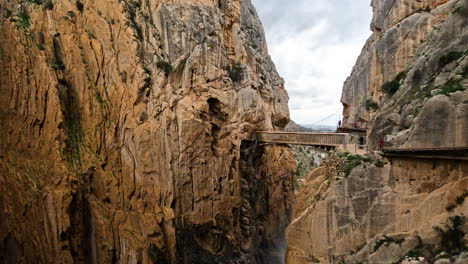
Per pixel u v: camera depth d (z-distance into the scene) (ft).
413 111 58.75
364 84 119.55
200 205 109.91
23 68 87.97
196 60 114.32
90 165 92.58
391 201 56.95
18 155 86.79
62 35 97.96
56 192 83.20
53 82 88.94
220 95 120.78
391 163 58.54
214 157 117.19
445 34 58.70
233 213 125.08
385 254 54.08
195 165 109.91
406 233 53.72
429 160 53.67
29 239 83.35
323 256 64.03
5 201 84.43
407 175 56.34
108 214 93.04
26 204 83.46
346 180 62.34
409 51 77.82
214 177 115.96
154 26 110.83
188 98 111.55
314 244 66.03
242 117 130.52
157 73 104.73
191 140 108.58
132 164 98.63
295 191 195.21
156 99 103.14
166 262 95.20
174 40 110.42
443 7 71.77
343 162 65.10
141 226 95.40
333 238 63.00
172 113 105.81
